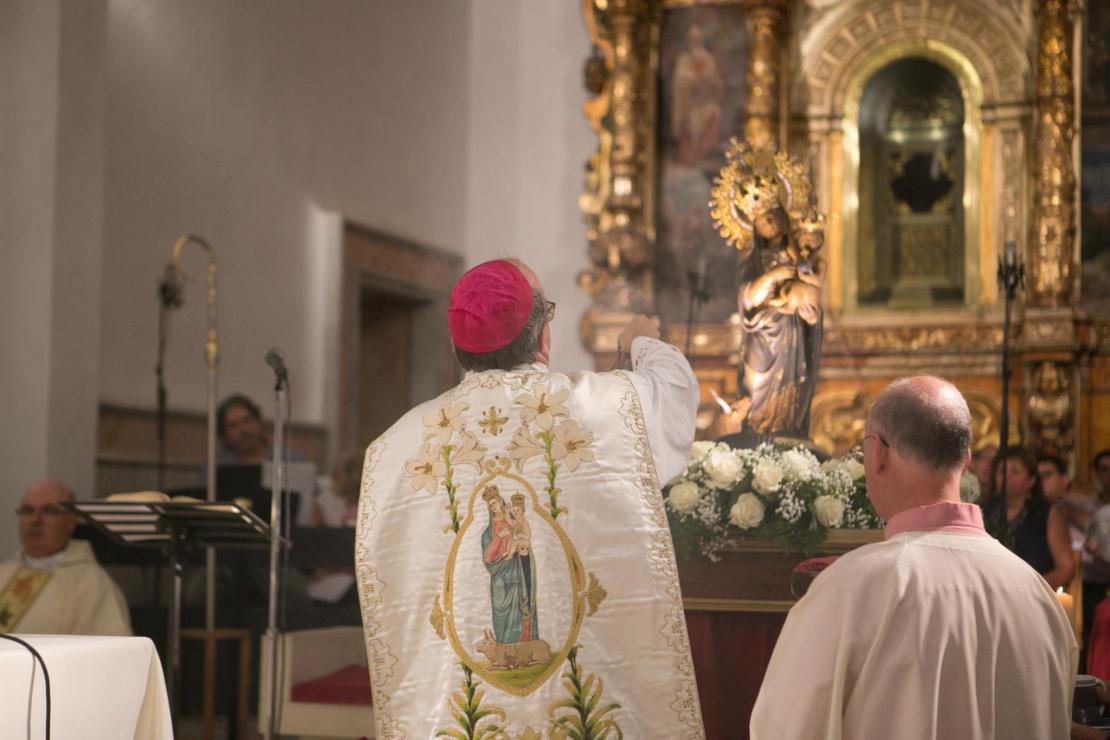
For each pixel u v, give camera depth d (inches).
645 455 129.5
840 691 98.4
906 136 446.6
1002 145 427.5
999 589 101.4
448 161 490.3
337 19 458.0
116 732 144.3
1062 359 402.3
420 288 490.0
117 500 202.5
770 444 181.3
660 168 446.0
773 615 164.1
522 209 467.8
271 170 430.3
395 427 133.3
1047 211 409.7
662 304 439.8
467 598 125.7
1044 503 255.1
